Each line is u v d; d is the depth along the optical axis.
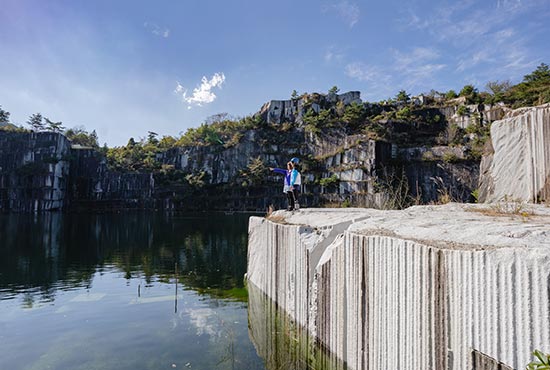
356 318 4.46
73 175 79.75
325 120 76.75
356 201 54.09
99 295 10.58
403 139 64.25
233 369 5.28
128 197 78.44
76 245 23.73
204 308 8.82
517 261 2.36
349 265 4.70
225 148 82.31
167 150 86.62
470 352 2.67
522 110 7.35
